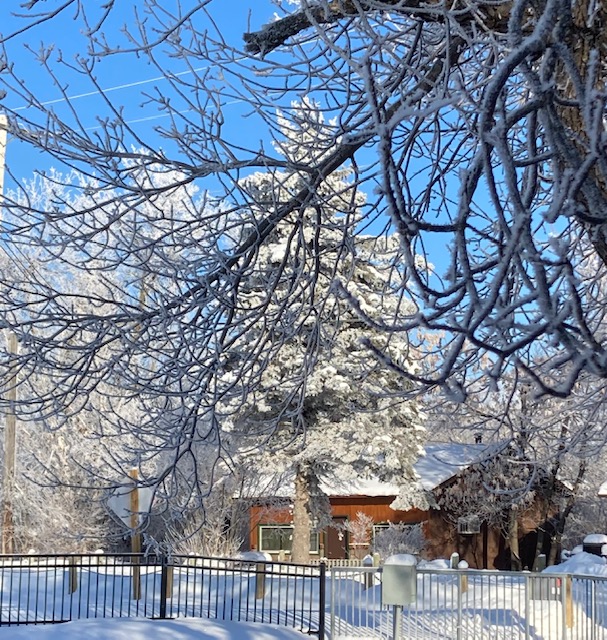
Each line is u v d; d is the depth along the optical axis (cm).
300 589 2075
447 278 344
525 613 1538
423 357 723
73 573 2016
